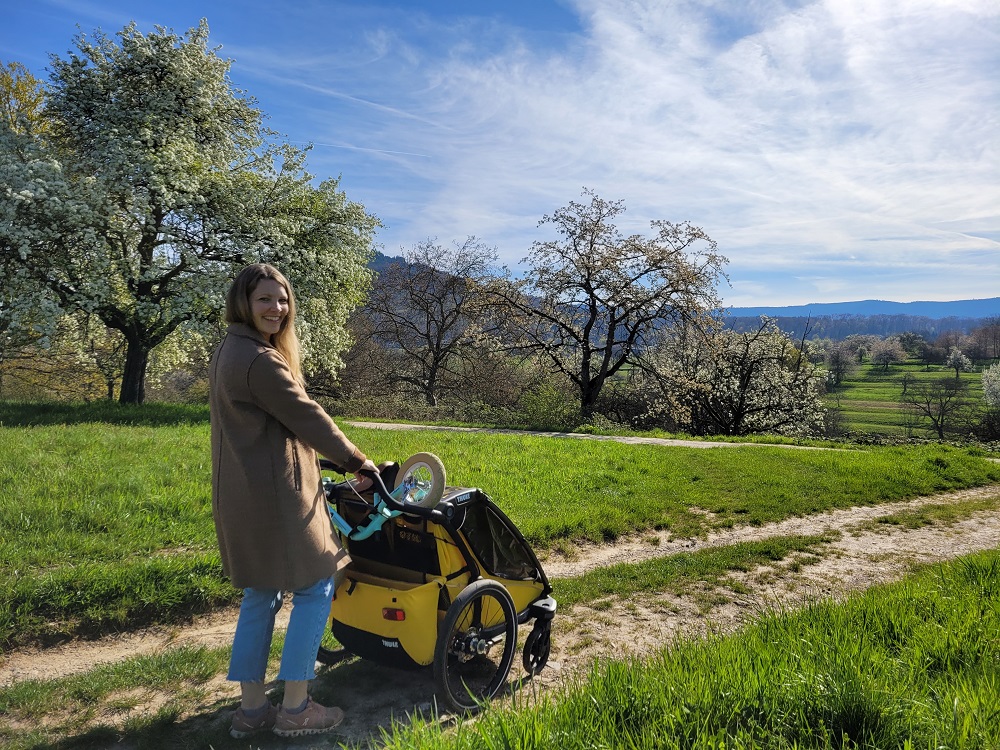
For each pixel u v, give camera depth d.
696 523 9.41
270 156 20.86
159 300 17.77
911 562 7.97
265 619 3.28
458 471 11.45
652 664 3.60
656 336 29.45
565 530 8.45
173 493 8.10
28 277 15.72
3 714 3.58
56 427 12.57
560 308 29.31
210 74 19.70
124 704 3.69
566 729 2.57
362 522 3.94
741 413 35.12
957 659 3.50
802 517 10.24
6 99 24.28
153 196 17.19
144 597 5.31
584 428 23.27
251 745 3.22
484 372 38.38
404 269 38.53
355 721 3.54
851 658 3.22
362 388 38.16
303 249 18.69
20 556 5.88
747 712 2.75
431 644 3.62
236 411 3.02
